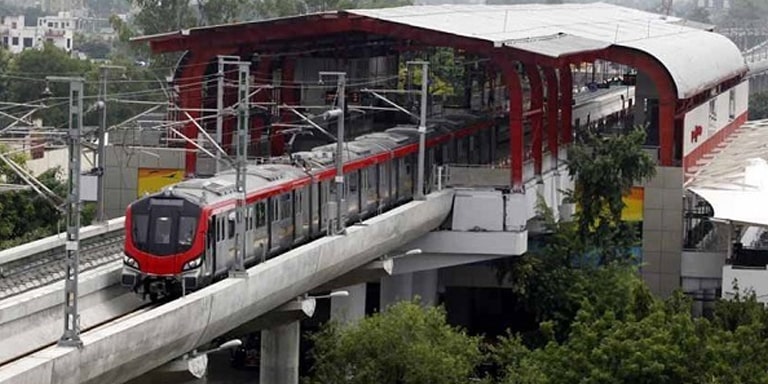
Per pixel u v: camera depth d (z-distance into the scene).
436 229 114.88
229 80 122.88
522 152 115.56
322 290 104.06
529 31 128.38
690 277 124.94
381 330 91.00
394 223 101.88
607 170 118.25
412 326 91.69
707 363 78.62
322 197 98.44
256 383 108.62
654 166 120.81
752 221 114.88
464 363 91.81
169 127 106.62
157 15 194.38
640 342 79.06
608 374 78.88
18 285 77.25
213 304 72.00
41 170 150.50
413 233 107.44
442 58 150.25
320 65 130.88
